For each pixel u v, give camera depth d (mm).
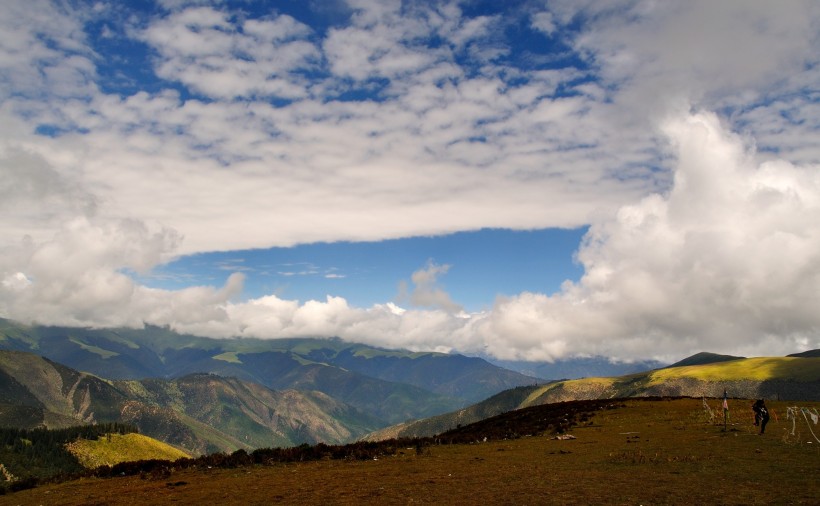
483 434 53000
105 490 29750
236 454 39188
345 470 32625
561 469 28562
